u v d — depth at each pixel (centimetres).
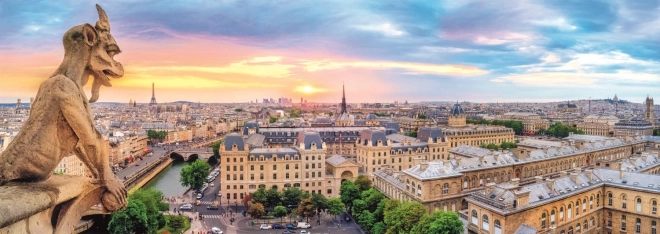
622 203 18925
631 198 18562
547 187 17738
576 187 18575
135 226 17062
